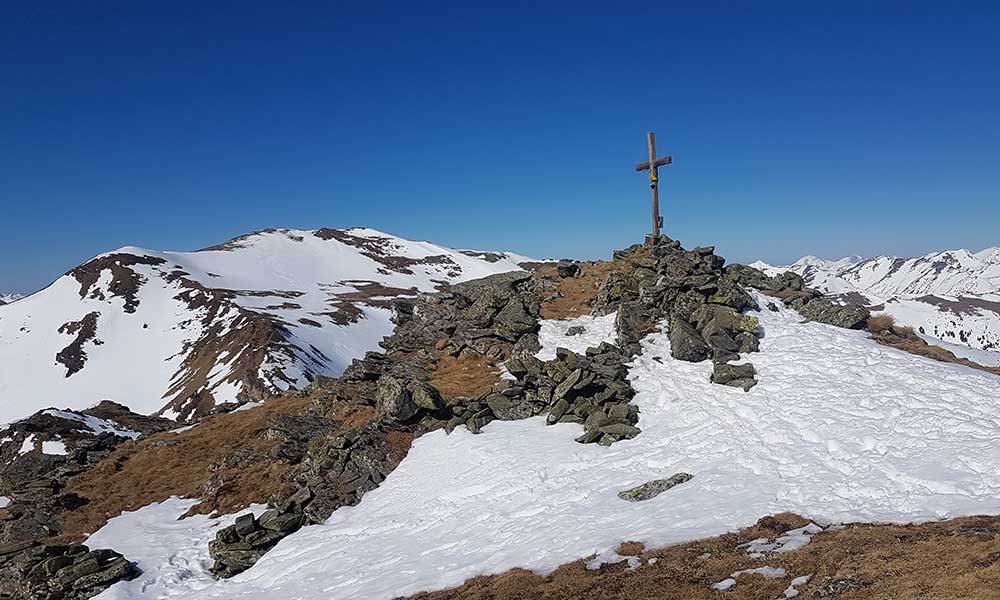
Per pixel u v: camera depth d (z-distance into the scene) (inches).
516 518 944.3
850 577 583.5
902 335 1472.7
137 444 1795.0
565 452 1110.4
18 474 1594.5
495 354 1585.9
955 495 732.7
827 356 1228.5
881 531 677.9
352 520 1114.1
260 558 1085.8
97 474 1601.9
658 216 1926.7
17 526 1342.3
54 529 1347.2
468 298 1836.9
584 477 1015.0
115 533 1280.8
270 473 1386.6
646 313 1525.6
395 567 887.7
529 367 1380.4
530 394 1337.4
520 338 1598.2
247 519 1154.7
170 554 1160.2
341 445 1284.4
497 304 1718.8
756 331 1380.4
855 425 964.0
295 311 6786.4
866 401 1026.1
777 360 1261.1
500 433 1239.5
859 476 828.0
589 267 1982.0
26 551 1139.9
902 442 888.3
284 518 1161.4
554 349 1515.7
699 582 640.4
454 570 820.0
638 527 805.2
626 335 1444.4
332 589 875.4
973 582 511.2
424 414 1374.3
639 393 1268.5
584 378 1283.2
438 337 1754.4
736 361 1301.7
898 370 1117.7
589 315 1656.0
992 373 1155.9
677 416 1156.5
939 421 914.7
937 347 1392.7
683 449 1032.2
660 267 1662.2
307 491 1220.5
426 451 1251.2
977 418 904.3
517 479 1054.4
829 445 932.0
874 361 1171.3
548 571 743.1
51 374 6003.9
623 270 1724.9
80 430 2484.0
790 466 896.9
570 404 1269.7
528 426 1253.1
